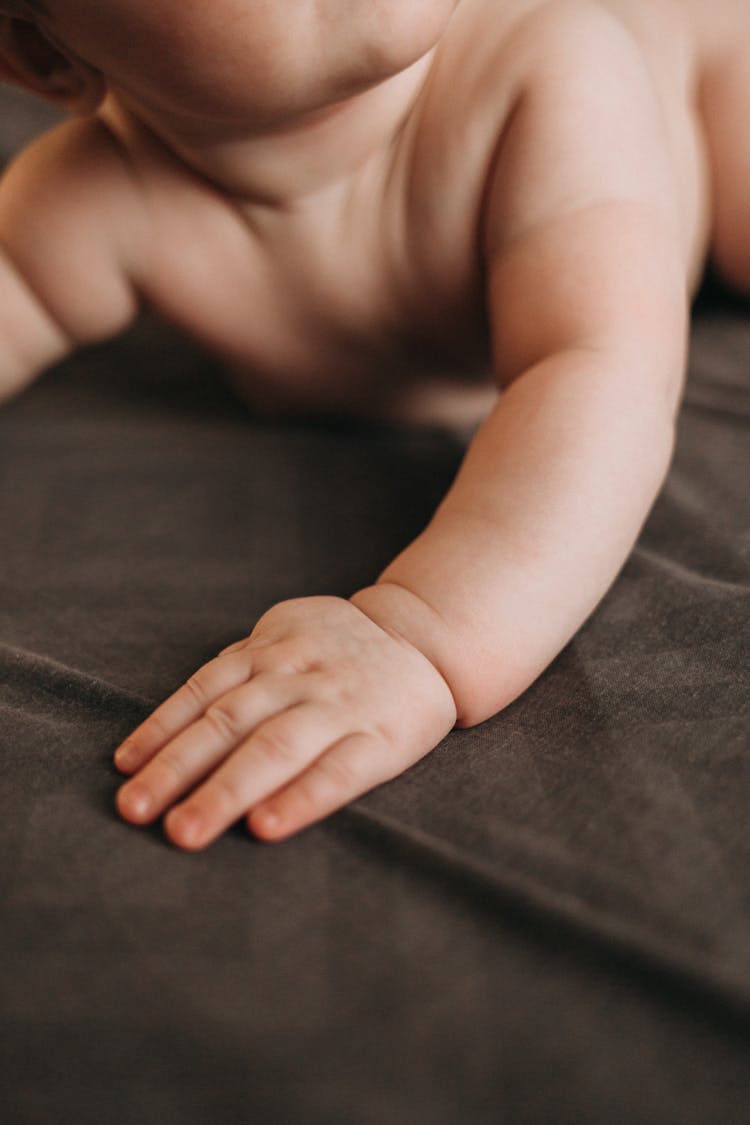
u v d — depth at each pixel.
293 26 0.46
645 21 0.62
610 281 0.50
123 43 0.48
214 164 0.54
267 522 0.56
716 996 0.35
